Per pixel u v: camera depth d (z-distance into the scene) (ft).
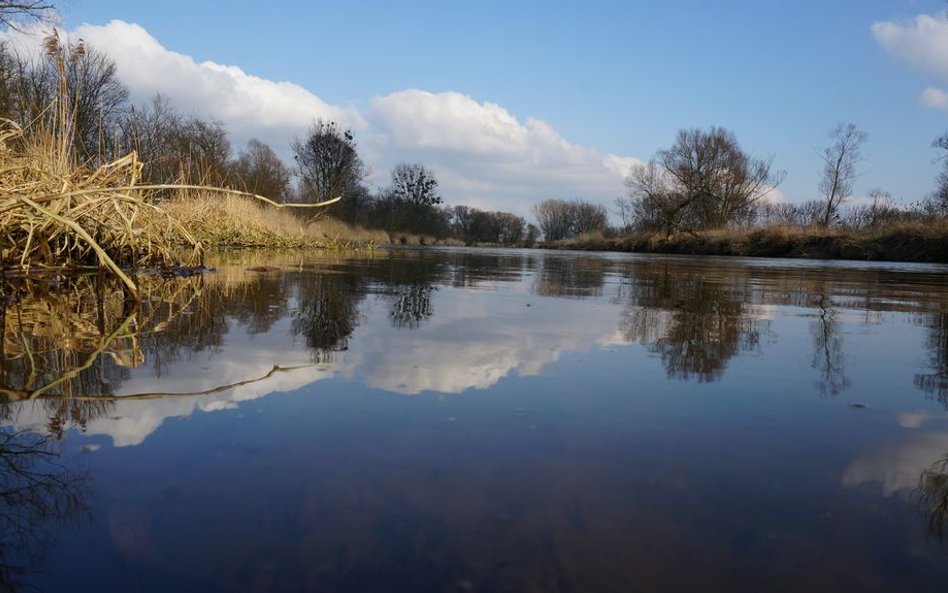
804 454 4.13
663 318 11.36
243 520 2.96
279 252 41.06
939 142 70.79
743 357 7.65
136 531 2.82
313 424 4.47
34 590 2.35
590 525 3.01
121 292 12.87
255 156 82.53
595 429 4.57
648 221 112.47
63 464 3.60
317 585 2.42
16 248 14.29
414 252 63.87
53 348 7.12
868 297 17.02
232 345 7.51
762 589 2.48
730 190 107.14
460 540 2.82
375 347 7.62
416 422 4.61
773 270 34.40
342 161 103.04
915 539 2.94
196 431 4.25
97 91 62.59
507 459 3.89
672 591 2.45
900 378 6.57
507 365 6.82
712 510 3.22
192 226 31.58
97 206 15.46
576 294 16.40
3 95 30.50
